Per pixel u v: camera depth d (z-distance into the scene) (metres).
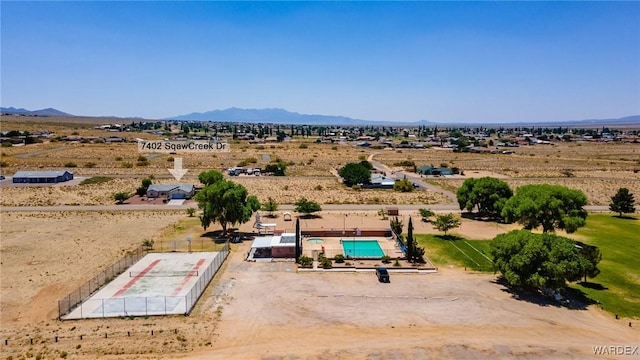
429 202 108.75
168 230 78.81
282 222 87.00
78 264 59.62
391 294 50.78
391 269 59.31
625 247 69.75
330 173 160.75
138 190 113.75
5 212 91.75
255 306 47.16
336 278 56.09
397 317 44.78
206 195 73.75
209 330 41.47
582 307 47.50
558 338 40.47
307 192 121.06
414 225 85.12
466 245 71.00
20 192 114.25
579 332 41.78
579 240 73.81
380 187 129.75
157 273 56.50
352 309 46.66
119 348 37.78
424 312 46.00
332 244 72.50
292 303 48.09
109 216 89.56
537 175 155.62
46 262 60.25
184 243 70.62
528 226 68.62
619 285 54.00
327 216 92.81
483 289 52.38
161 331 40.91
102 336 39.78
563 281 47.75
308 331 41.66
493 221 88.38
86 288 51.12
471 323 43.50
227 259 63.41
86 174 147.38
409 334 41.16
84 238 72.62
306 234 77.88
